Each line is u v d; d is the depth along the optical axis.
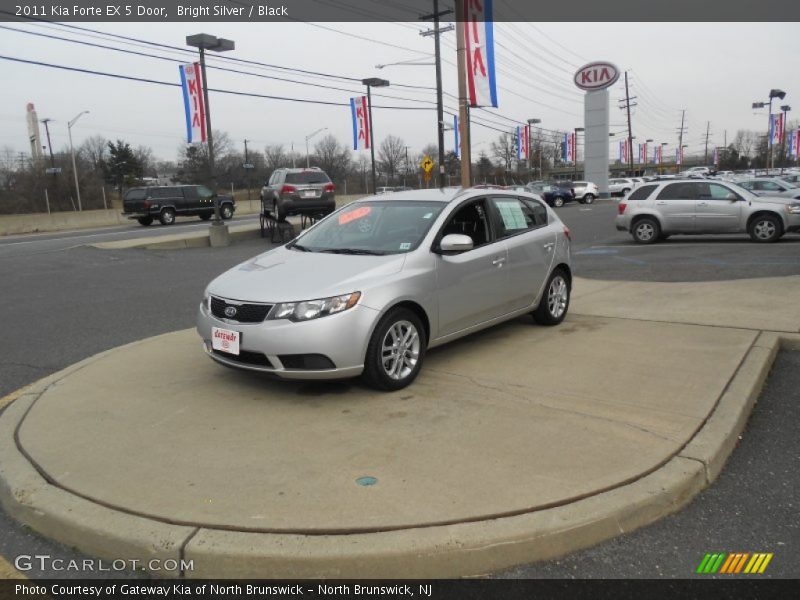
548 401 4.66
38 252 17.16
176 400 4.86
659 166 125.44
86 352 6.78
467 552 2.91
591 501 3.23
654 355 5.75
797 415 4.68
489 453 3.81
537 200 7.22
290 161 93.62
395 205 6.08
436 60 31.95
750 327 6.57
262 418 4.46
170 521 3.13
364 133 33.75
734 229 15.92
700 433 4.04
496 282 6.07
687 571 2.92
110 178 83.94
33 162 60.22
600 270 11.76
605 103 48.06
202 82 19.00
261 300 4.68
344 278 4.81
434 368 5.54
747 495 3.58
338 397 4.85
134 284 11.49
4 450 4.02
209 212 34.31
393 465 3.68
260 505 3.25
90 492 3.44
